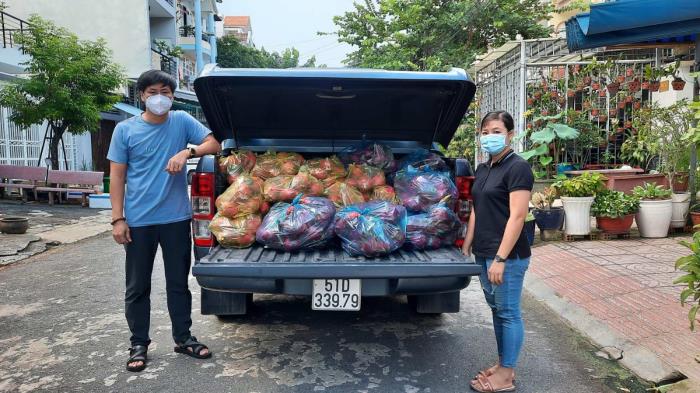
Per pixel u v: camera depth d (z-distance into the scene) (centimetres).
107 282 602
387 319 473
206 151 377
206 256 347
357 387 343
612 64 952
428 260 346
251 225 369
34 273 651
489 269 316
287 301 524
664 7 613
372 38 1958
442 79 369
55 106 1180
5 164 1364
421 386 345
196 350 387
